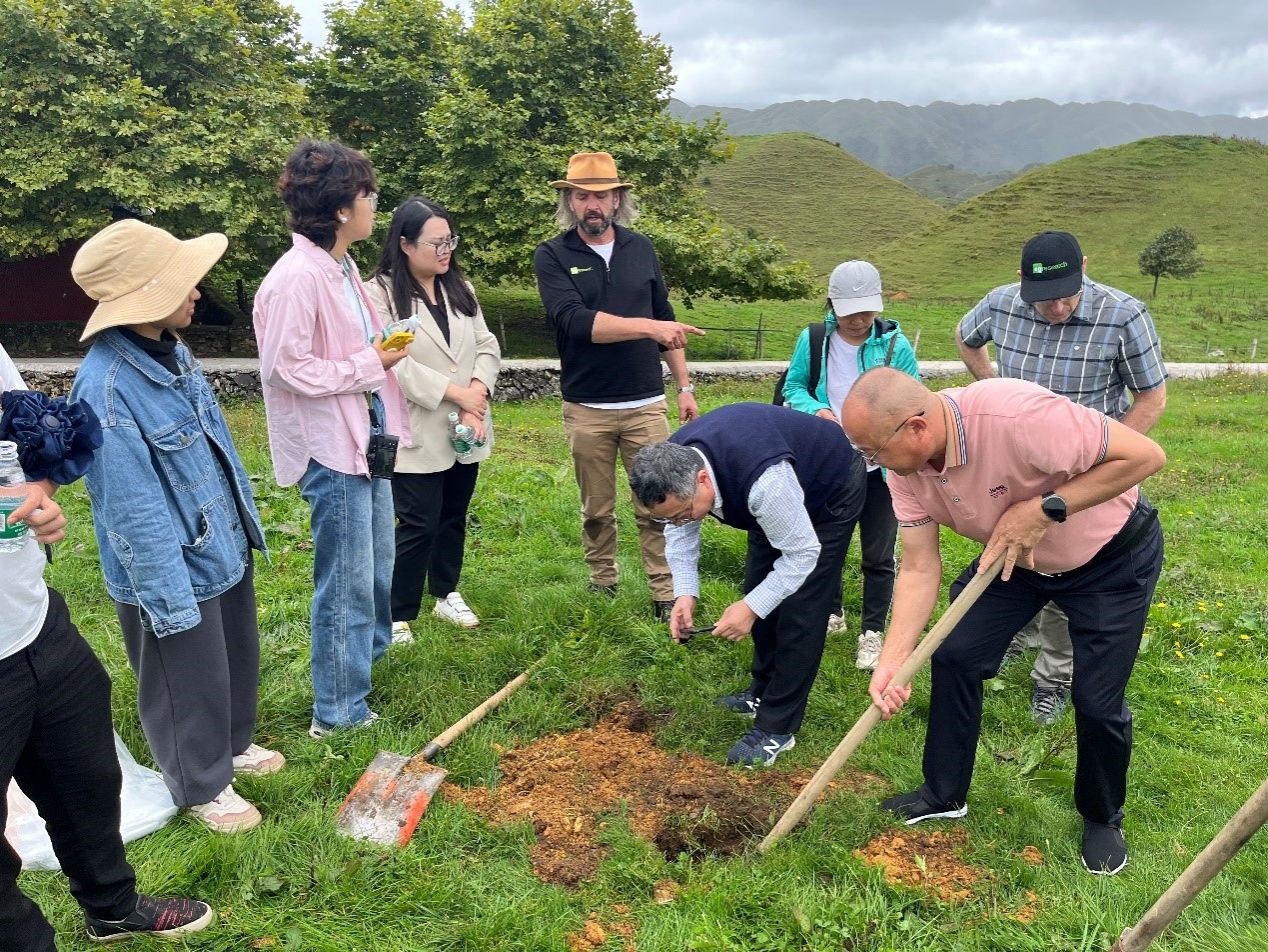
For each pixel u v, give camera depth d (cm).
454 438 446
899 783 375
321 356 348
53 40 1534
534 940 287
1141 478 290
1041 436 289
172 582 294
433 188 1958
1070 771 386
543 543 617
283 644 459
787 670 379
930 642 310
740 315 2945
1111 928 299
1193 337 2919
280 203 1712
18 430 221
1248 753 418
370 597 378
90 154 1552
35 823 311
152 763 361
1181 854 342
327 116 2134
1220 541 741
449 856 324
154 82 1692
